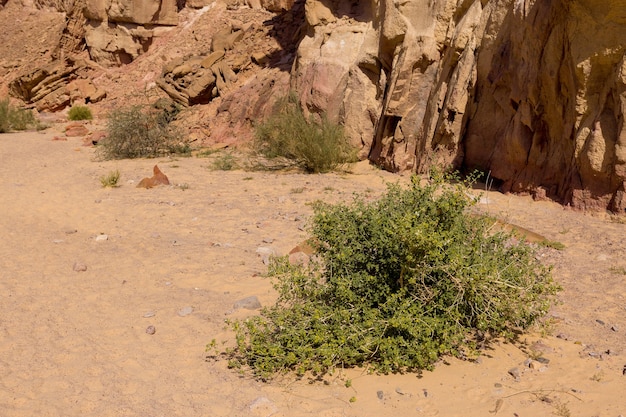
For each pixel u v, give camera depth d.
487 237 5.49
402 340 4.61
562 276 6.94
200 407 4.25
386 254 4.93
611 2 9.17
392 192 5.48
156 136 17.73
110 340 5.39
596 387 4.43
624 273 6.96
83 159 17.22
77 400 4.37
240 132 19.27
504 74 11.59
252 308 6.00
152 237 8.80
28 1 37.00
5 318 5.88
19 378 4.70
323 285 5.05
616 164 9.40
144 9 28.75
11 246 8.43
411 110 14.09
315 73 16.66
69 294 6.54
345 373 4.68
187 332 5.53
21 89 28.50
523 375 4.64
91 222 9.79
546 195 10.55
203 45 27.33
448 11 13.80
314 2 17.81
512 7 11.65
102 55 29.83
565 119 10.29
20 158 17.27
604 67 9.57
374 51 15.62
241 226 9.36
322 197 11.37
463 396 4.35
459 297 4.74
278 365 4.72
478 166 12.36
